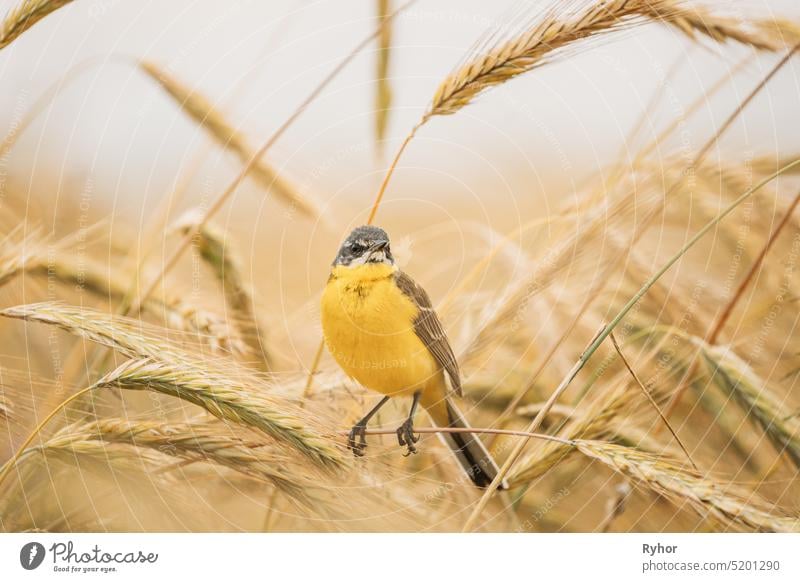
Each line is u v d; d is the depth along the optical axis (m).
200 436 5.27
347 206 10.15
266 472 5.31
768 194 8.15
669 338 7.49
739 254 8.23
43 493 5.64
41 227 6.86
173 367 5.03
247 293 7.34
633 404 6.48
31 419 5.64
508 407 7.51
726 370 6.72
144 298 6.77
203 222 7.32
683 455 6.21
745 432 6.82
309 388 6.60
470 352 7.75
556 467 6.89
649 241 8.24
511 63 6.54
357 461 5.38
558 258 7.77
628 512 6.64
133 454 5.27
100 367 5.99
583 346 7.89
